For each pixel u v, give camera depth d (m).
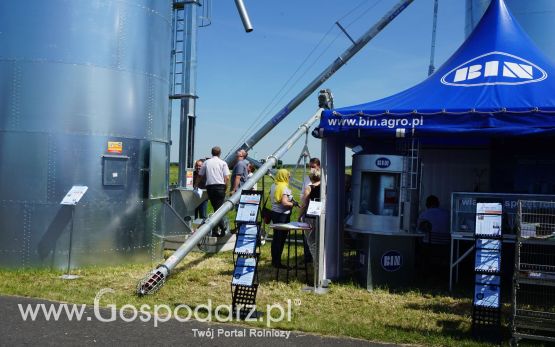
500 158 9.05
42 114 7.56
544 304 6.26
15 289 6.37
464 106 6.61
